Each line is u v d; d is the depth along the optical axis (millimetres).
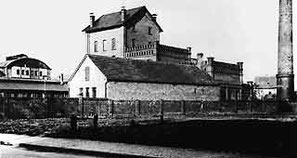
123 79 44344
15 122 27438
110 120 29047
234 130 15195
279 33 37250
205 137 14820
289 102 37156
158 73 49781
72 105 34812
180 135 15719
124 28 60875
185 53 61656
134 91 45438
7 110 30688
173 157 11539
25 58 83062
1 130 21531
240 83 69500
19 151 14211
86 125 23188
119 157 12430
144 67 49688
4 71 80188
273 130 14469
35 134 19438
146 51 57625
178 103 40875
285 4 36688
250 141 13242
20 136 18578
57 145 14781
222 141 13773
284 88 37188
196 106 42188
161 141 15125
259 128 15094
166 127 18406
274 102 41844
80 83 47375
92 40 66562
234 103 44344
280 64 37344
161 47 57469
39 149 14781
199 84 53000
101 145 14664
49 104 33312
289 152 11547
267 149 12086
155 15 66375
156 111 39750
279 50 37281
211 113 41875
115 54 62125
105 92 43281
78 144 15016
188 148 13500
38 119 30938
